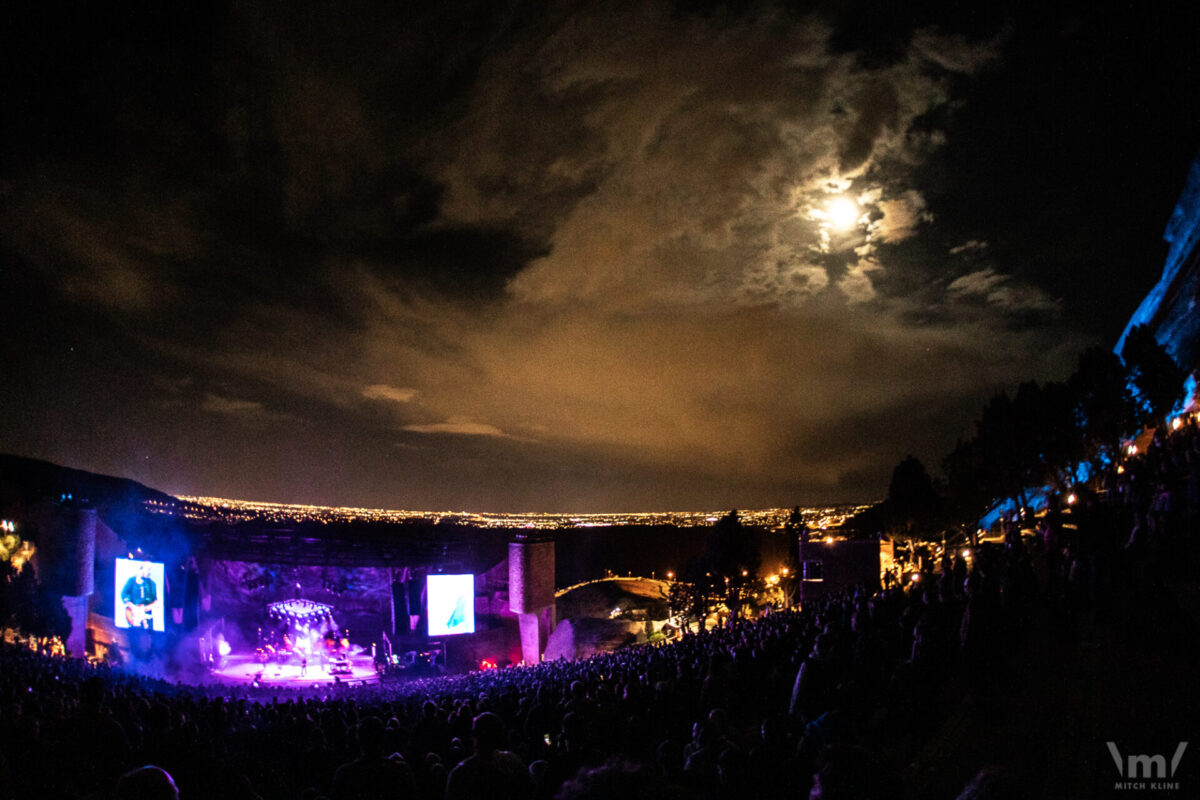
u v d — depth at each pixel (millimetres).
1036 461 46875
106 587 66625
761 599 61938
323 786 12422
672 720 13211
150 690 30188
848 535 52469
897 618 19000
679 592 64438
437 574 61781
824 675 11688
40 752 7086
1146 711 11094
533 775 8188
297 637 66438
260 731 16500
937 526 63125
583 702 12203
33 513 55719
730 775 6441
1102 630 15812
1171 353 53219
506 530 82188
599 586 71938
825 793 4375
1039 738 10672
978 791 3912
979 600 13961
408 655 61000
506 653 64625
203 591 65750
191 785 7070
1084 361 45062
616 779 3836
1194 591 15039
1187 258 52094
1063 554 18438
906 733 11812
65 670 28875
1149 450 24922
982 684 13141
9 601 51000
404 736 12500
